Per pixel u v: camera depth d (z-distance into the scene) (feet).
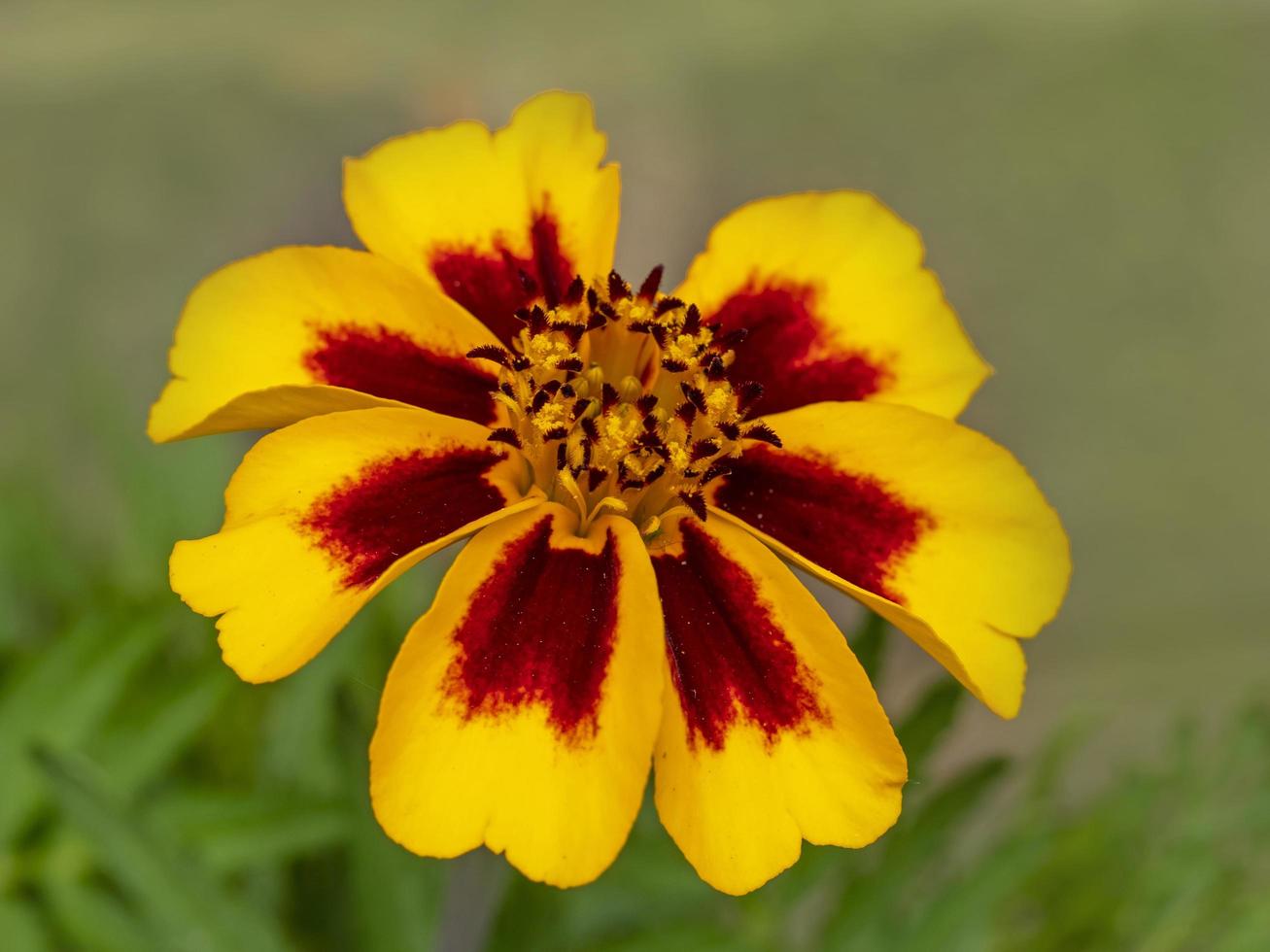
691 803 0.39
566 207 0.44
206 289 0.41
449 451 0.41
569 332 0.41
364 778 0.46
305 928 0.52
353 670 0.51
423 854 0.37
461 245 0.43
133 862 0.45
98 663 0.50
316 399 0.40
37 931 0.49
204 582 0.38
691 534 0.41
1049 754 0.59
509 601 0.39
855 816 0.38
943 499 0.41
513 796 0.38
